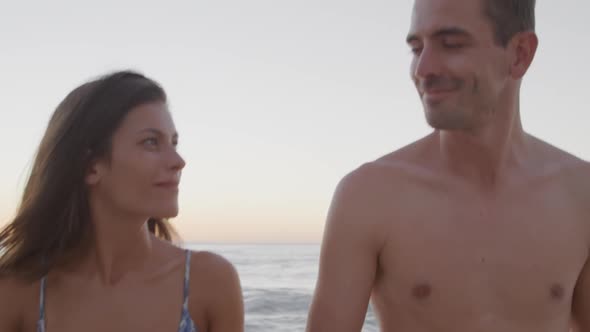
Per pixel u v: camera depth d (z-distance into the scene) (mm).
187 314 2363
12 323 2355
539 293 2207
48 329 2311
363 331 11125
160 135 2262
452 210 2250
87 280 2348
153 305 2340
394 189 2283
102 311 2312
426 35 2117
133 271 2365
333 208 2330
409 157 2377
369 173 2330
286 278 35344
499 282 2195
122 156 2229
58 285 2352
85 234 2350
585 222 2324
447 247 2217
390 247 2256
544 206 2285
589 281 2291
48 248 2320
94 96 2268
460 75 2082
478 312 2176
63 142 2281
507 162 2303
